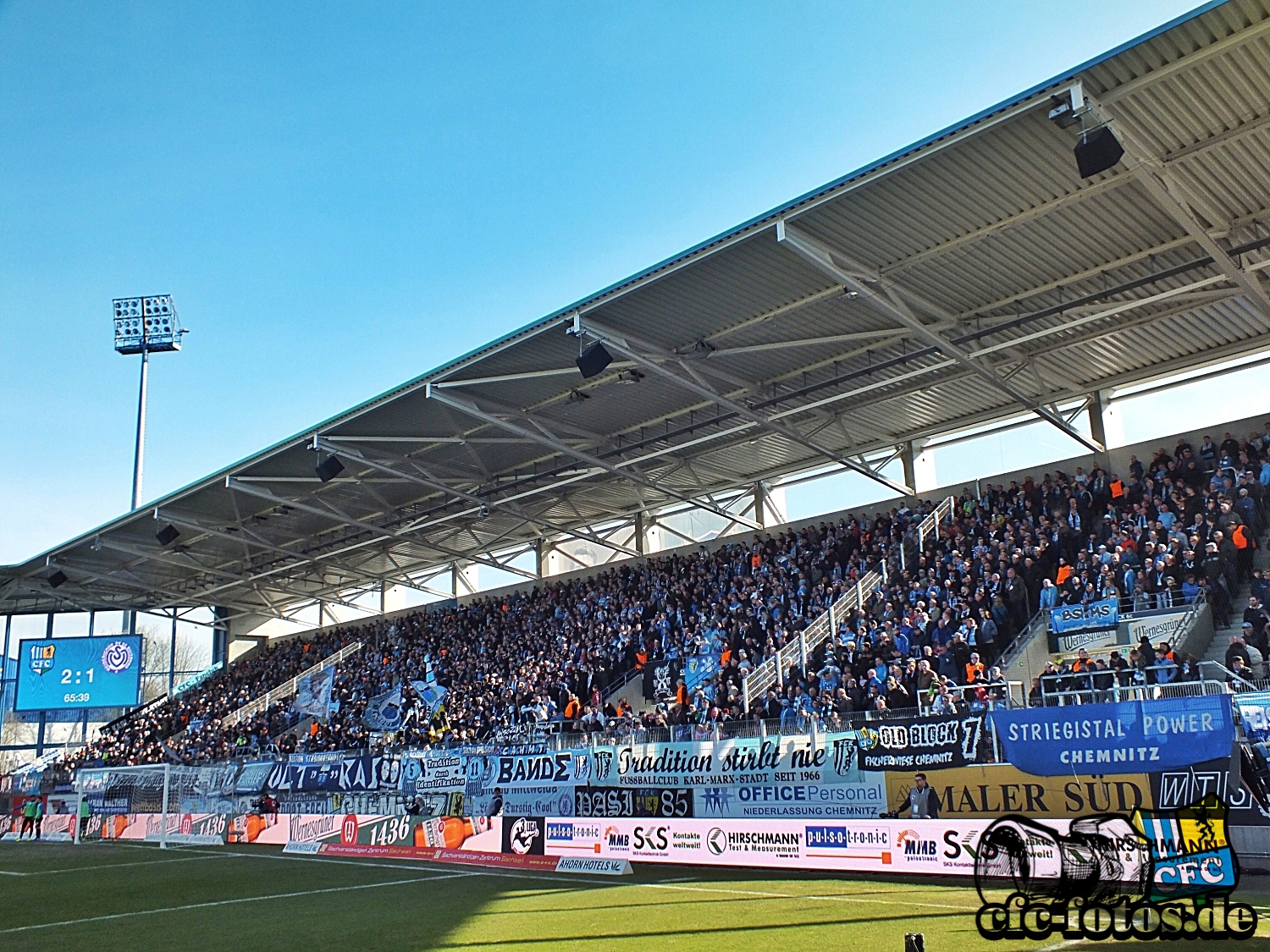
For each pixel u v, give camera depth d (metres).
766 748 18.98
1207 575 20.11
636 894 14.70
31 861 25.77
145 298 58.78
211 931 13.12
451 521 39.47
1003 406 28.08
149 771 32.84
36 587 47.00
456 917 13.23
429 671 39.31
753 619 28.89
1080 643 21.27
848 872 15.76
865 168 15.95
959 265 19.25
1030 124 14.94
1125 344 23.89
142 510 36.50
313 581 48.94
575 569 41.00
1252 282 18.48
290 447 29.34
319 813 27.42
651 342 22.36
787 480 34.09
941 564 25.50
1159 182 15.44
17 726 51.41
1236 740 13.55
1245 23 12.97
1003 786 15.51
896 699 20.70
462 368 23.64
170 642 53.94
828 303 20.89
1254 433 23.38
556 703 31.27
